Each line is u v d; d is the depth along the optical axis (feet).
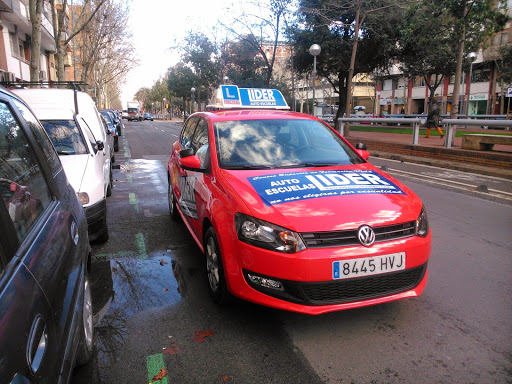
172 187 19.39
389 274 9.70
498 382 8.27
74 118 20.99
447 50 78.89
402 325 10.44
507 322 10.54
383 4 70.49
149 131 110.01
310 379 8.40
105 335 10.08
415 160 41.42
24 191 6.34
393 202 10.42
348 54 80.18
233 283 10.12
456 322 10.55
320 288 9.36
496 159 33.42
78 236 8.32
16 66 81.20
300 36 80.94
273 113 15.81
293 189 10.61
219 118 14.80
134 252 15.87
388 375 8.50
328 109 195.83
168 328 10.39
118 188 28.99
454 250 15.74
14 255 5.05
